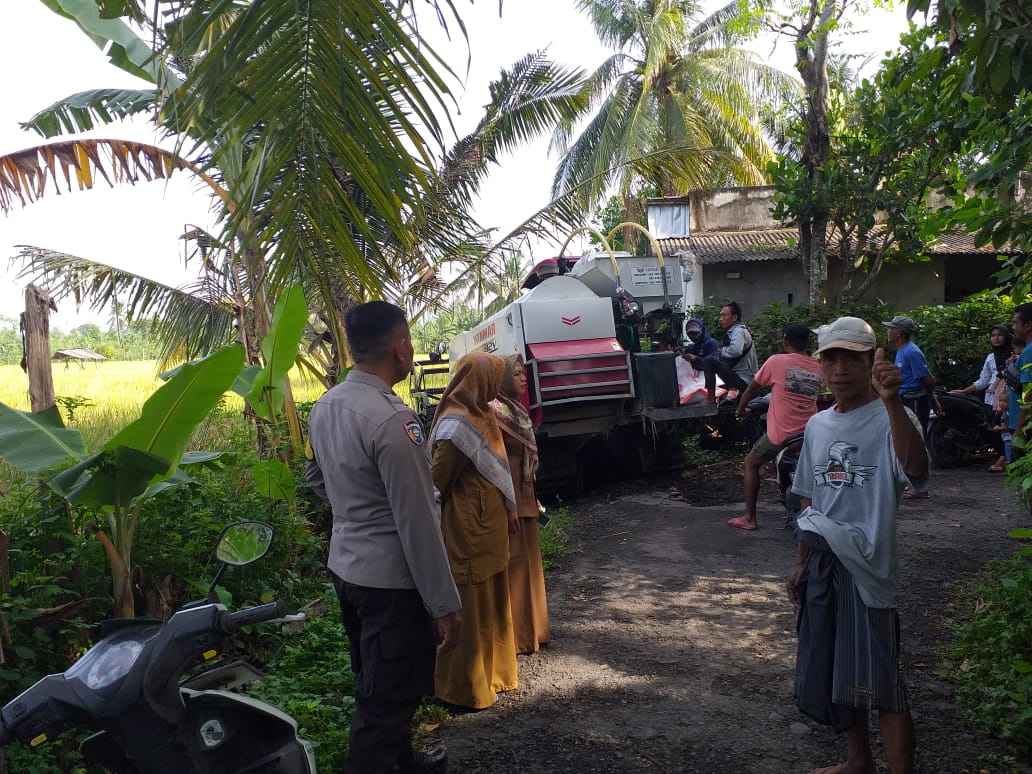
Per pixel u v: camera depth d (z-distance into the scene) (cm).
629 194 2217
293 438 675
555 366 819
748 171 2267
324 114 333
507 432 462
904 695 287
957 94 489
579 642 490
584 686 429
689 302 1683
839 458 299
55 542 395
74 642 363
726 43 2281
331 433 291
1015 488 638
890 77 1047
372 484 285
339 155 351
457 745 376
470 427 402
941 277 1628
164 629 219
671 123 2316
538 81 998
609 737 376
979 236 482
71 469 357
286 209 379
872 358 301
